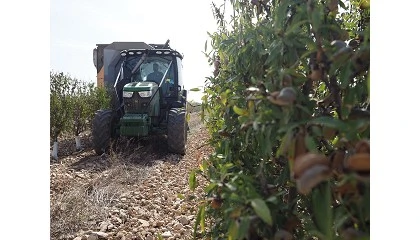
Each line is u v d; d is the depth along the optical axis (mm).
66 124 7348
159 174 5305
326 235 772
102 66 11328
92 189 4309
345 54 871
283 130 887
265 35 1312
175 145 6469
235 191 1032
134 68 6957
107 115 6500
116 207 3834
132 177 4957
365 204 742
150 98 6277
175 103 7094
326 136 878
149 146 7008
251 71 1444
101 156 6363
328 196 781
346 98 925
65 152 7559
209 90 2061
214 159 1705
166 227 3363
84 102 8742
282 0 1078
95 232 3100
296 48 1115
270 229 1011
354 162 726
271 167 1438
